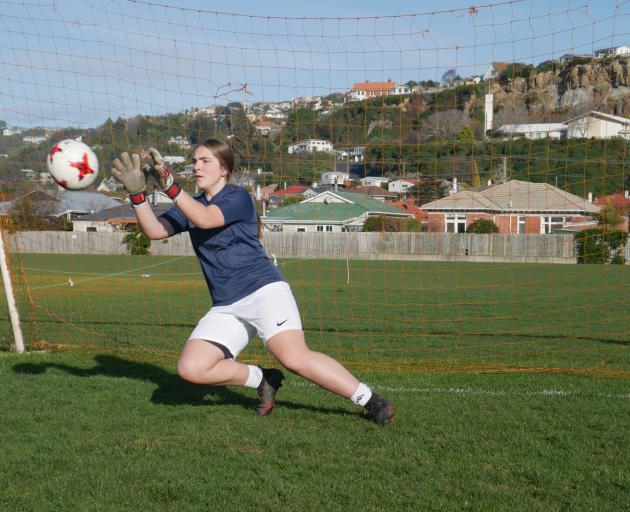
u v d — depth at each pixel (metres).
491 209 25.14
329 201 33.12
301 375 4.66
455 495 3.48
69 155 4.79
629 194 16.16
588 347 8.69
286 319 4.59
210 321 4.69
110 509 3.34
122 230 31.02
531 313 12.84
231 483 3.64
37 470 3.86
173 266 26.84
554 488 3.58
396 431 4.59
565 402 5.43
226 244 4.57
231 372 4.73
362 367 7.17
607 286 19.09
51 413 5.02
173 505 3.38
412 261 31.89
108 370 6.75
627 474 3.77
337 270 26.28
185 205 4.31
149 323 11.11
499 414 5.04
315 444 4.29
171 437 4.45
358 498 3.44
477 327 10.80
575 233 29.25
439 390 5.89
